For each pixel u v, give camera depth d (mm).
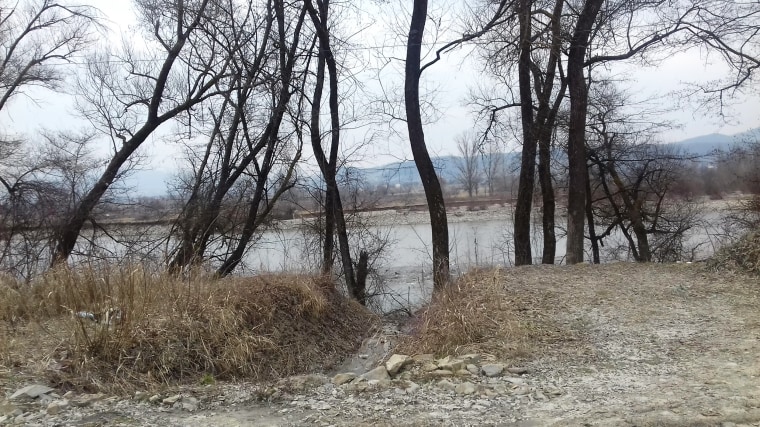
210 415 4836
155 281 8484
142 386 6348
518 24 15016
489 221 28984
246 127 16328
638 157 20969
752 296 8539
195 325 7730
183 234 15086
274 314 9391
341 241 15289
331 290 12172
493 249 20688
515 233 16938
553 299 8977
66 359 6355
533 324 7590
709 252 22547
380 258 17719
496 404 4777
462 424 4316
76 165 17125
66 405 5082
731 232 21234
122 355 6629
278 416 4727
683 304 8414
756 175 21062
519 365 6043
